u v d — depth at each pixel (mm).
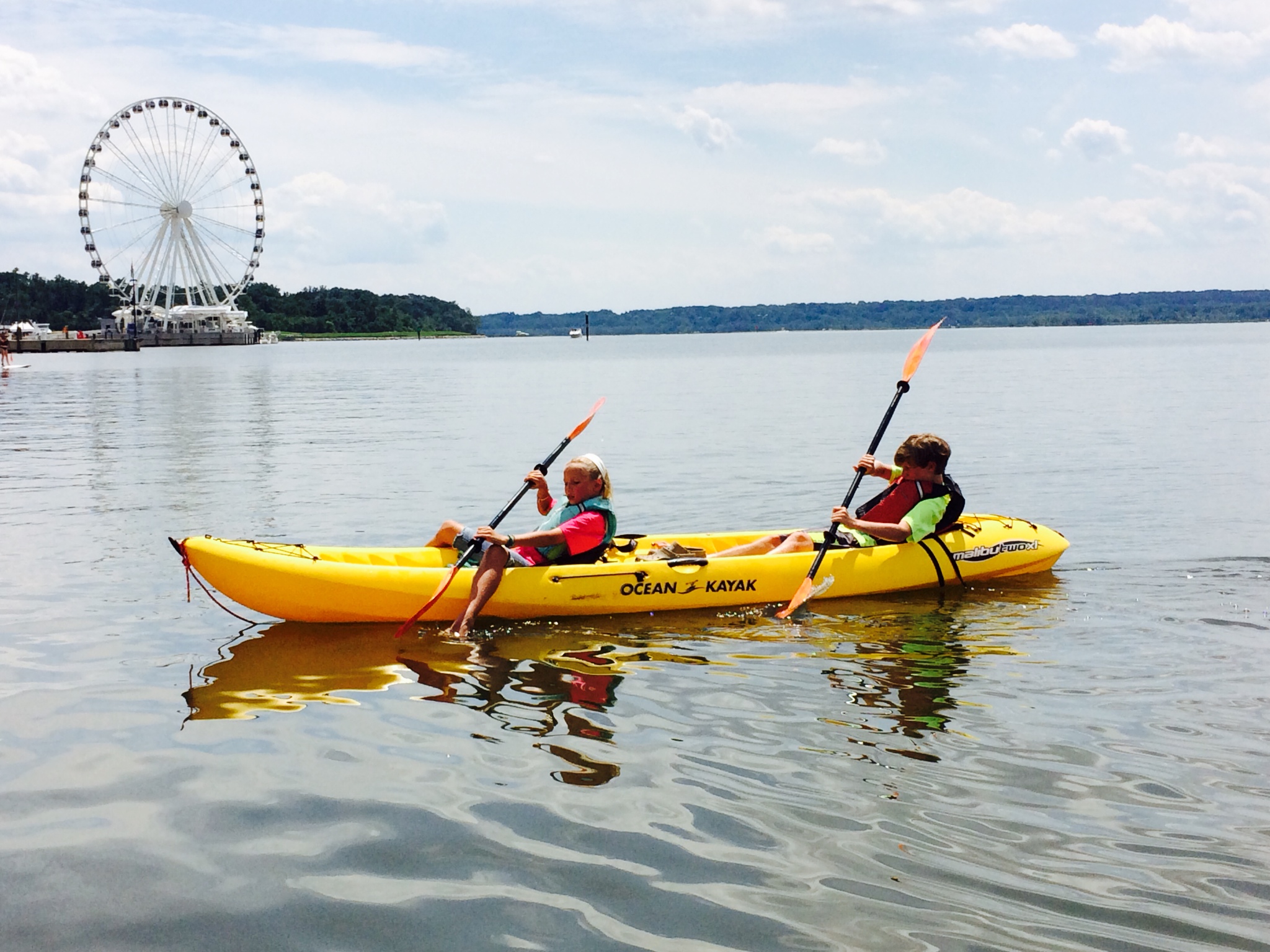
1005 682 4566
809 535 6586
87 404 22797
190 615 5691
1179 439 13805
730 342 123875
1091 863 2959
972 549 6492
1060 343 73375
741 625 5617
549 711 4211
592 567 5859
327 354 74375
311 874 2924
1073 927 2652
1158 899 2779
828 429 16000
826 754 3736
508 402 23656
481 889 2840
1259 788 3445
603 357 62750
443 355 70625
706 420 17922
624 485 10461
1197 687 4477
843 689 4477
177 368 45969
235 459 12680
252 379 35062
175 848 3074
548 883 2867
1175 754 3738
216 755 3748
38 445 14328
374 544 7715
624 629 5547
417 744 3850
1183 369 33094
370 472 11539
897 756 3719
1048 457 12219
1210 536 7750
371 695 4410
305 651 5074
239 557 5480
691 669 4809
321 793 3422
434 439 15070
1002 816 3248
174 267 84250
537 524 8547
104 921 2707
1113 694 4391
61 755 3752
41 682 4559
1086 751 3758
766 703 4297
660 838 3107
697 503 9383
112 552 7258
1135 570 6766
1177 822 3207
